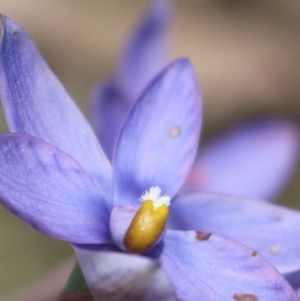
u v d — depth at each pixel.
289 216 0.13
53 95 0.12
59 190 0.12
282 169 0.17
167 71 0.13
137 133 0.13
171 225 0.13
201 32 0.29
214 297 0.12
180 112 0.13
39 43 0.26
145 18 0.16
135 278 0.11
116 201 0.12
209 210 0.13
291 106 0.28
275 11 0.30
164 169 0.13
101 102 0.16
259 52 0.29
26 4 0.27
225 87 0.28
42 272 0.21
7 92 0.12
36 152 0.12
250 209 0.13
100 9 0.28
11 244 0.22
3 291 0.21
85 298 0.12
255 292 0.12
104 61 0.27
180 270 0.12
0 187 0.11
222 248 0.12
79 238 0.12
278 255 0.12
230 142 0.17
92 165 0.12
